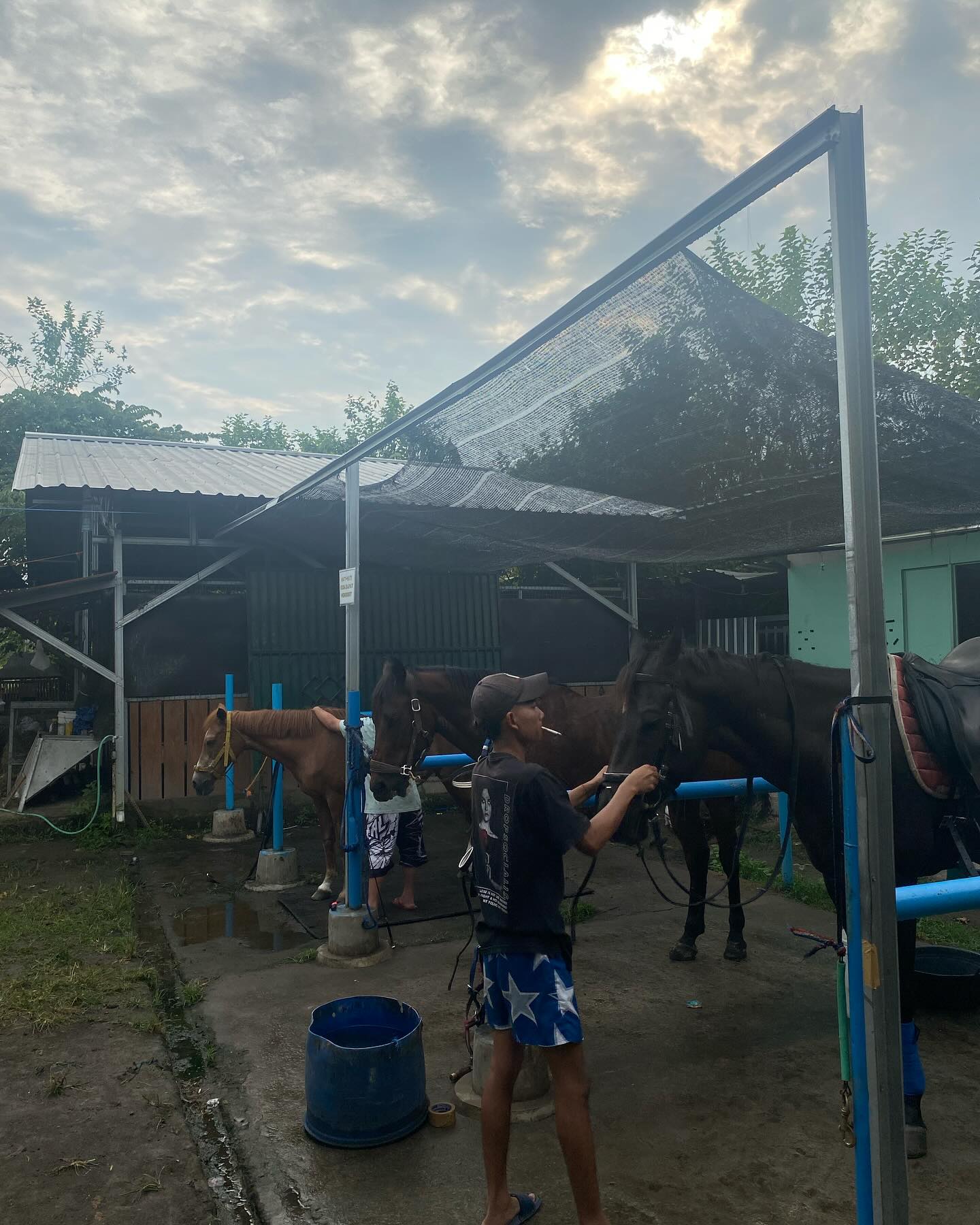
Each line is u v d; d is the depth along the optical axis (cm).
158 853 770
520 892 236
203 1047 380
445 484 513
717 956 479
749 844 741
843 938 197
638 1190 267
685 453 412
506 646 1070
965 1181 268
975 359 1195
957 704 299
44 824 857
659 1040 375
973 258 1220
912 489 487
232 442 2542
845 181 186
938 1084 330
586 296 272
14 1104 329
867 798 180
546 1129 306
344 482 545
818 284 1233
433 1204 265
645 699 326
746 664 342
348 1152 295
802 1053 360
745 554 726
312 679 940
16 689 1291
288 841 824
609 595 1141
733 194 217
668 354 320
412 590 1003
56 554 1188
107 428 1722
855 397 184
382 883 660
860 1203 182
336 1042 332
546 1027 226
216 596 932
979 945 478
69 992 438
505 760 250
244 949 512
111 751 936
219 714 660
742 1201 261
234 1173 287
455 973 416
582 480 468
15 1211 264
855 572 184
